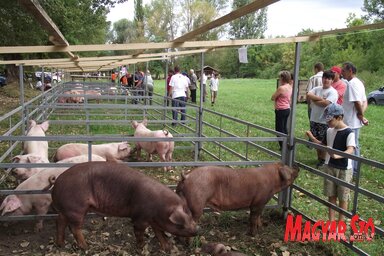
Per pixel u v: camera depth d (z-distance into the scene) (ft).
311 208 17.85
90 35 102.37
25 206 14.44
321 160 23.45
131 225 15.55
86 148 21.76
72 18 73.15
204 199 13.39
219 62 151.74
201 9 198.70
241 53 17.06
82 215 12.80
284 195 16.60
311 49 110.83
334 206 14.39
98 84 70.33
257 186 14.15
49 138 14.24
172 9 206.49
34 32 58.18
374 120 51.21
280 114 27.76
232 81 141.69
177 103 37.73
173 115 37.27
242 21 187.21
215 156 25.07
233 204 14.08
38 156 17.51
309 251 13.94
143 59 35.01
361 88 19.57
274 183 14.57
